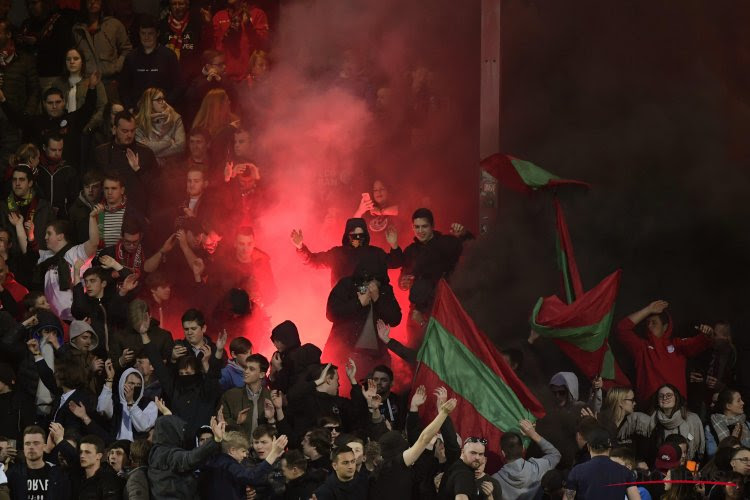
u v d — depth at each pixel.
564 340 51.44
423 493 42.28
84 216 56.59
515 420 46.41
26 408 48.59
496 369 47.00
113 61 64.44
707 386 53.91
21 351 48.97
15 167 57.34
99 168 58.03
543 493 43.97
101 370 49.19
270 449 43.12
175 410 46.78
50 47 63.47
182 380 47.12
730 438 45.47
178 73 62.94
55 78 63.38
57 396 48.59
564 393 49.75
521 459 43.72
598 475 40.88
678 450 45.22
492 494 41.19
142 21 62.28
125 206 56.38
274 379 48.91
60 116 60.69
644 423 48.88
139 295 54.28
